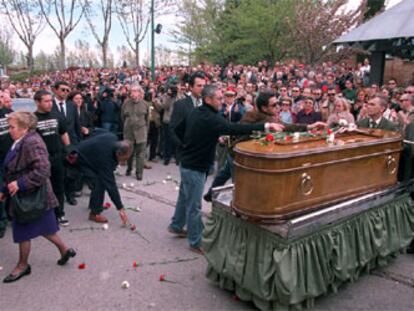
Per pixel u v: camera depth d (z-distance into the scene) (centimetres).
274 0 2311
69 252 396
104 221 514
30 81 1956
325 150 307
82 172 532
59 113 510
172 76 1598
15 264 404
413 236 418
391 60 1681
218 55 2603
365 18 2314
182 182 445
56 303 335
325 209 314
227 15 2522
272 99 461
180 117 465
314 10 2031
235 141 455
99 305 333
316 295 316
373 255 370
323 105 789
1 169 472
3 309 326
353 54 2031
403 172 420
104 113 891
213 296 347
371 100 466
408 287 367
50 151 479
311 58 2023
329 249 323
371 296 351
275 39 2220
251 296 324
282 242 292
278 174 283
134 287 361
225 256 334
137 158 724
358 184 351
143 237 470
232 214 329
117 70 2386
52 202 373
